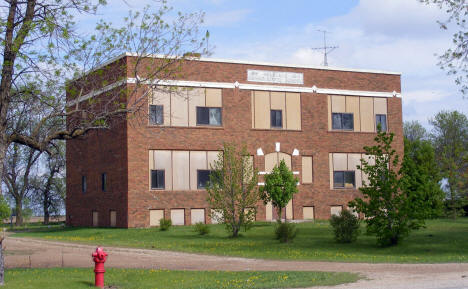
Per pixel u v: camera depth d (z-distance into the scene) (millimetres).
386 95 46812
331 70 45062
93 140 42312
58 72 16953
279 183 37812
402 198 24469
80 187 44281
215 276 16406
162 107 39031
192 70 40062
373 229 24734
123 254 24047
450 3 21297
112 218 39625
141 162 38125
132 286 15156
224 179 31141
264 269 17875
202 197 39969
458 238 27125
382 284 13609
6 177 52562
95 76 18188
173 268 18953
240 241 28219
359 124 45781
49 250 26172
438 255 21156
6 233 40500
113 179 39469
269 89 42625
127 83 19891
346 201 44781
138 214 37844
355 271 16453
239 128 41438
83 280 16078
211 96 40750
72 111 17469
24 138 16922
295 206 42969
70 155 46125
